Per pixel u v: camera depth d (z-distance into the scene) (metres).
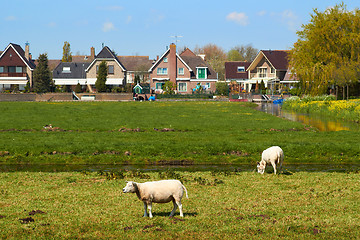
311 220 12.96
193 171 22.98
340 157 25.95
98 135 32.50
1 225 12.43
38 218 13.20
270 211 13.98
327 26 63.06
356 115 44.19
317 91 64.81
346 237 11.45
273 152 20.48
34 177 20.11
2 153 26.39
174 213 13.73
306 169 23.33
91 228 12.27
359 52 61.31
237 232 11.86
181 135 32.72
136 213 13.77
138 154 26.64
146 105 66.00
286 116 49.59
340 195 16.17
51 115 46.97
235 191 17.00
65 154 26.62
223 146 27.53
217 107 61.59
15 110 52.97
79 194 16.44
